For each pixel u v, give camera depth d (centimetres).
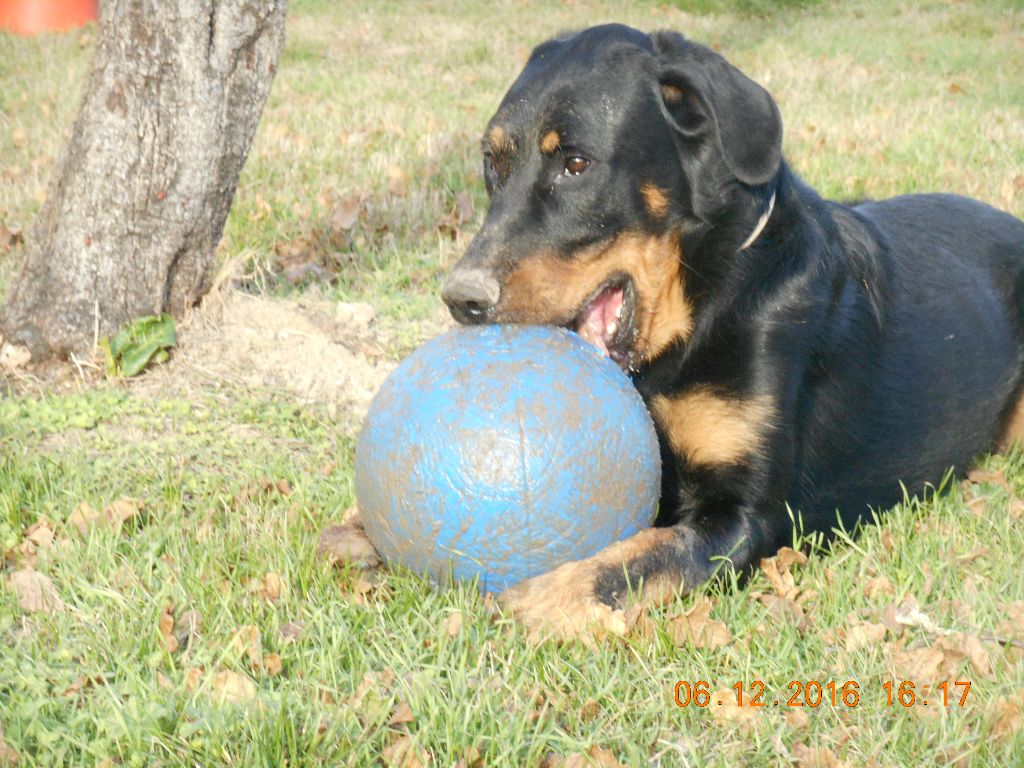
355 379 269
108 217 263
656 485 222
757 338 233
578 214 228
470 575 219
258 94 270
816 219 241
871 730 208
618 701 211
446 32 729
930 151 418
